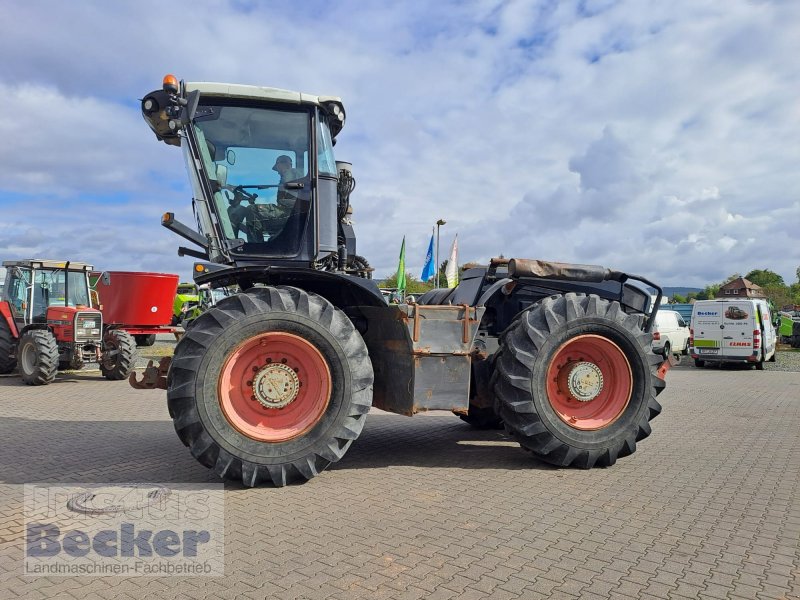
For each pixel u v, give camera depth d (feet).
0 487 16.06
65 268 46.11
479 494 15.65
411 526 13.24
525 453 20.51
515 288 21.81
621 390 18.89
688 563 11.44
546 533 12.91
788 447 21.79
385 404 18.90
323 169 18.75
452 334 17.79
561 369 18.80
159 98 17.98
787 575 10.94
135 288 45.32
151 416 27.78
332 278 18.03
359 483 16.56
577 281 20.89
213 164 17.95
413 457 19.83
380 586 10.39
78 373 48.19
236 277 18.65
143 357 56.44
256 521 13.48
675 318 73.15
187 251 19.26
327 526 13.19
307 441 15.97
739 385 44.93
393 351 18.51
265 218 18.37
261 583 10.49
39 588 10.39
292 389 16.43
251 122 18.20
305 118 18.57
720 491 16.12
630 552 11.94
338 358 16.28
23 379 41.09
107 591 10.27
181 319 73.87
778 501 15.26
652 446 21.84
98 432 23.67
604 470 18.24
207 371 15.35
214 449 15.35
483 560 11.49
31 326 42.70
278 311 15.92
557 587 10.42
